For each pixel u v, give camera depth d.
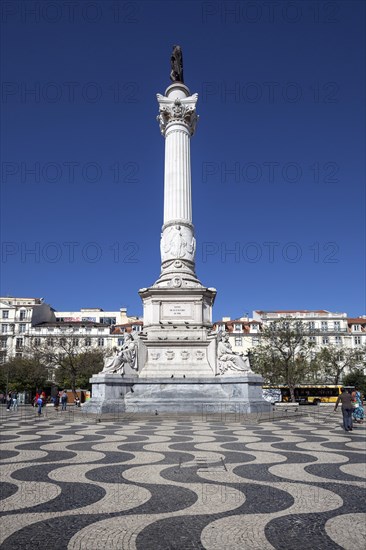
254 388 22.41
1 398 53.78
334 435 13.97
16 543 4.58
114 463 8.83
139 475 7.71
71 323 81.31
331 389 52.06
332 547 4.53
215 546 4.54
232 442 11.86
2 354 71.06
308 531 4.96
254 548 4.50
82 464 8.73
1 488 6.80
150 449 10.59
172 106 29.52
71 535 4.80
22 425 17.56
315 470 8.20
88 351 63.00
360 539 4.74
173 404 21.12
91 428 15.74
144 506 5.85
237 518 5.38
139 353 23.83
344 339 76.38
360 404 19.97
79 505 5.89
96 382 21.91
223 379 22.41
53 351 63.53
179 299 25.64
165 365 23.94
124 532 4.90
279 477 7.59
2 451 10.41
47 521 5.25
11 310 82.25
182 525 5.13
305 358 57.91
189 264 27.20
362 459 9.40
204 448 10.77
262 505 5.92
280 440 12.44
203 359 24.05
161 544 4.57
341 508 5.80
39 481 7.26
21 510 5.67
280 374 53.19
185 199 28.17
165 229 27.98
